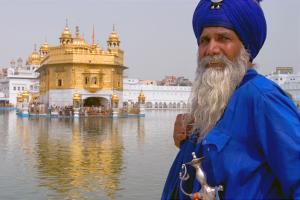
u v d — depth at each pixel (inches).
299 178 76.6
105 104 2272.4
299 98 3376.0
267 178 81.9
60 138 882.1
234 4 90.8
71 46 2159.2
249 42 93.2
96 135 965.2
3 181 402.0
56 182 397.4
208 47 92.7
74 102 1993.1
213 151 85.0
